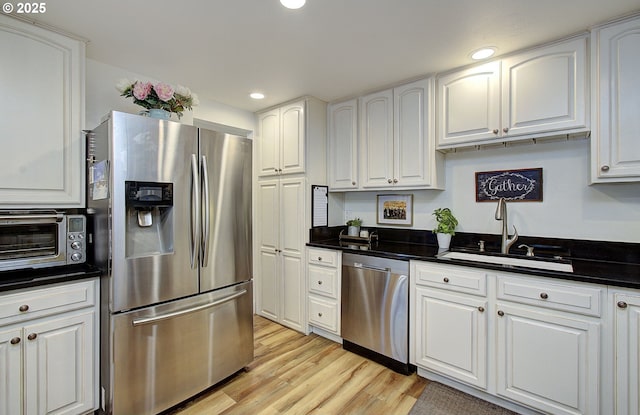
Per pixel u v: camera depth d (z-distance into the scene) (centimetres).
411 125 253
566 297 160
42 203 173
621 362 148
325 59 217
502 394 181
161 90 193
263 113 330
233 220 216
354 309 251
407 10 161
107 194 165
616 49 168
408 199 292
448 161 265
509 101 206
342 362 240
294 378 218
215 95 286
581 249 205
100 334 174
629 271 167
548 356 165
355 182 291
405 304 221
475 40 191
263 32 182
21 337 148
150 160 174
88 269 176
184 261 189
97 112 216
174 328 184
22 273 165
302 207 294
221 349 208
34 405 151
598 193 200
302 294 293
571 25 174
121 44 194
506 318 179
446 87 236
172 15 164
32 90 169
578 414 158
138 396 170
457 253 237
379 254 235
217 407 188
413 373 225
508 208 234
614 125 169
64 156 180
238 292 219
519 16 166
